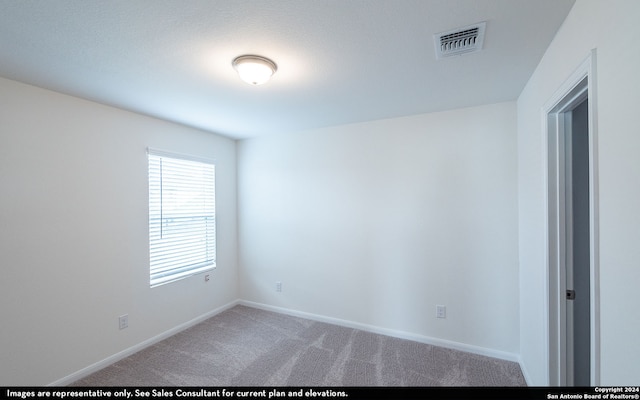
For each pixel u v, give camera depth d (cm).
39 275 201
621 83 88
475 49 158
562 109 155
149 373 226
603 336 98
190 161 321
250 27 137
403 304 285
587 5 110
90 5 118
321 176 328
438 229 270
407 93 223
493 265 249
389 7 122
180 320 304
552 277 162
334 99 235
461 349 259
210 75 188
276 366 234
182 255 310
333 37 146
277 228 357
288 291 350
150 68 178
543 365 173
